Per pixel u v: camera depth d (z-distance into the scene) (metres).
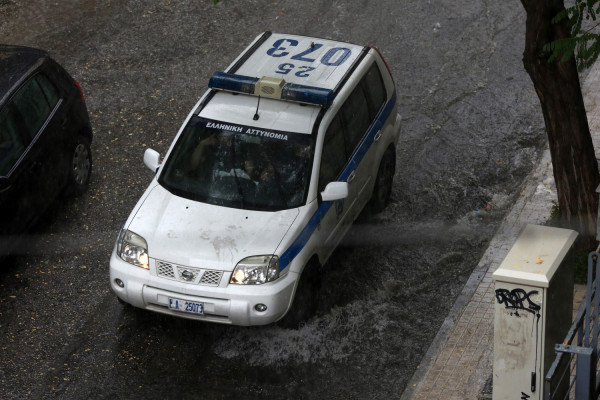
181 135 16.88
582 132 16.06
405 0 28.61
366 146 17.89
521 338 10.74
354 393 14.51
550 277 10.42
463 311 16.22
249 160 16.30
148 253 15.02
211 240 15.09
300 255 15.27
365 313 16.41
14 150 17.44
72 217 19.25
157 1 28.91
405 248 18.33
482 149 21.73
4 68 18.62
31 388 14.66
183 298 14.74
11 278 17.39
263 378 14.87
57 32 26.98
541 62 15.41
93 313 16.48
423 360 15.02
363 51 18.69
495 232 18.69
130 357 15.39
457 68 25.03
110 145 21.75
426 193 20.20
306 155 16.14
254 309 14.67
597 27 24.05
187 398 14.46
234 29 27.20
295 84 16.48
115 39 26.64
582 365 10.38
